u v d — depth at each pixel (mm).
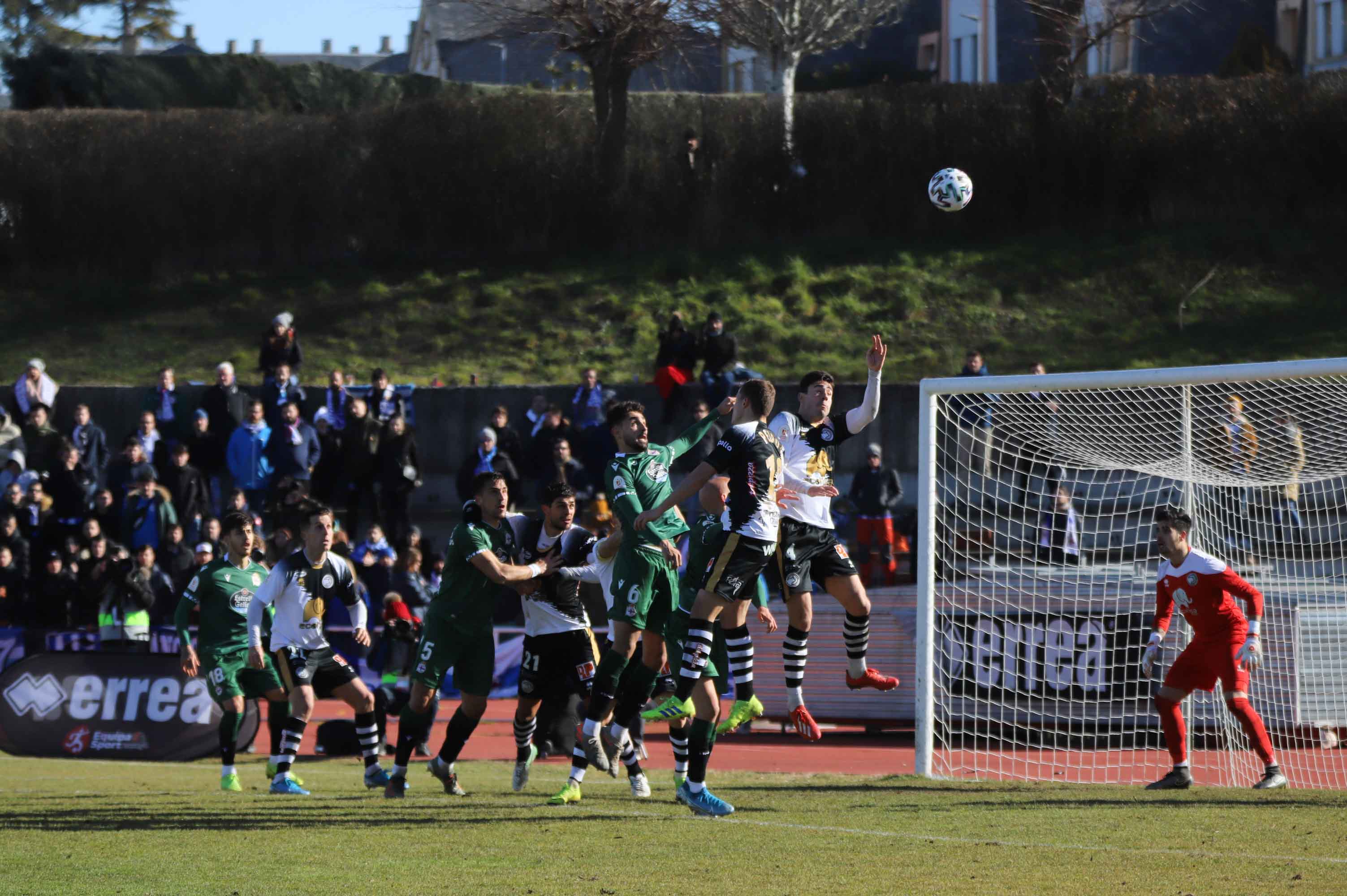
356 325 84500
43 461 63156
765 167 88750
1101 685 39938
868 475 56688
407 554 48594
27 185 88562
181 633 31969
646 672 25562
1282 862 18188
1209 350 73938
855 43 123625
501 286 87312
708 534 27641
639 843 20312
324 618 29516
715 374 65375
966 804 25766
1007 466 44594
